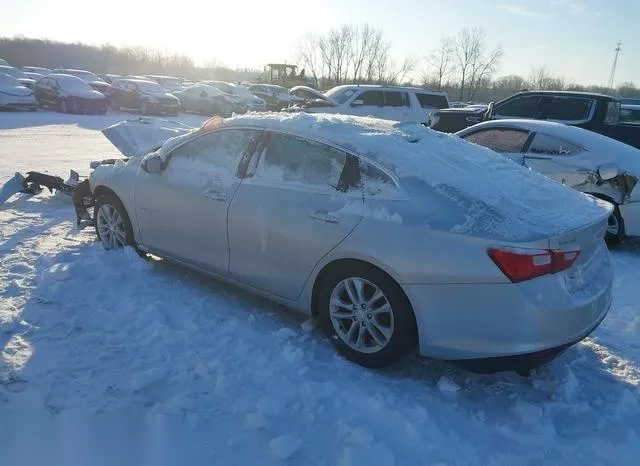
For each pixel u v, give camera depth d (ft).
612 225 22.06
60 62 247.09
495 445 9.54
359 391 10.69
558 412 10.66
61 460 8.53
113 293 14.30
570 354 12.96
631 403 11.00
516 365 10.25
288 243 12.37
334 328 11.99
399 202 11.09
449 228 10.39
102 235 17.56
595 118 35.01
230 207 13.39
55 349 11.51
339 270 11.71
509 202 10.96
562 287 10.14
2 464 8.39
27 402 9.70
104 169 17.46
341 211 11.60
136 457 8.68
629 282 18.62
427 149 12.51
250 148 13.65
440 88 211.61
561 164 22.82
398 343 11.02
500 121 25.52
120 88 86.69
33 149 41.78
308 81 136.05
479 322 10.17
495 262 9.94
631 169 21.44
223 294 14.85
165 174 15.23
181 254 14.97
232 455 8.84
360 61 218.18
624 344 13.84
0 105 70.59
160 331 12.27
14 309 13.11
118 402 9.91
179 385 10.54
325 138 12.49
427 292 10.52
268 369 11.18
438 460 9.00
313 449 9.07
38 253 17.10
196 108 92.99
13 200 24.04
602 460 9.30
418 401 10.58
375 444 9.10
